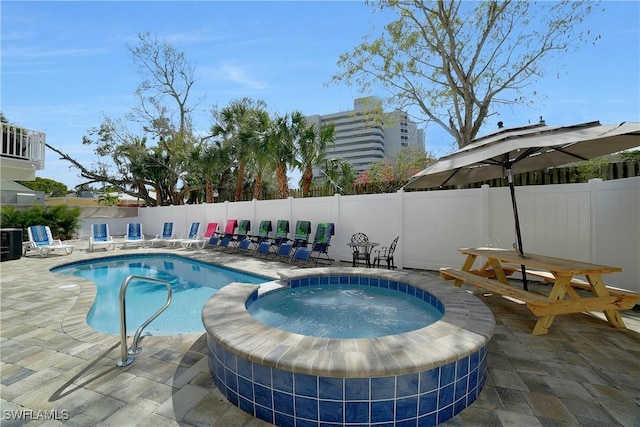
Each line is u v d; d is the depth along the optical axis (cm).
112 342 381
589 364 314
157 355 346
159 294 698
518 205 671
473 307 358
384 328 419
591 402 254
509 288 434
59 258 1027
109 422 237
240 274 849
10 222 1325
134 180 2147
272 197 1501
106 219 1794
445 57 1044
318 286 568
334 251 962
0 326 434
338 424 231
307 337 278
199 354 348
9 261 979
